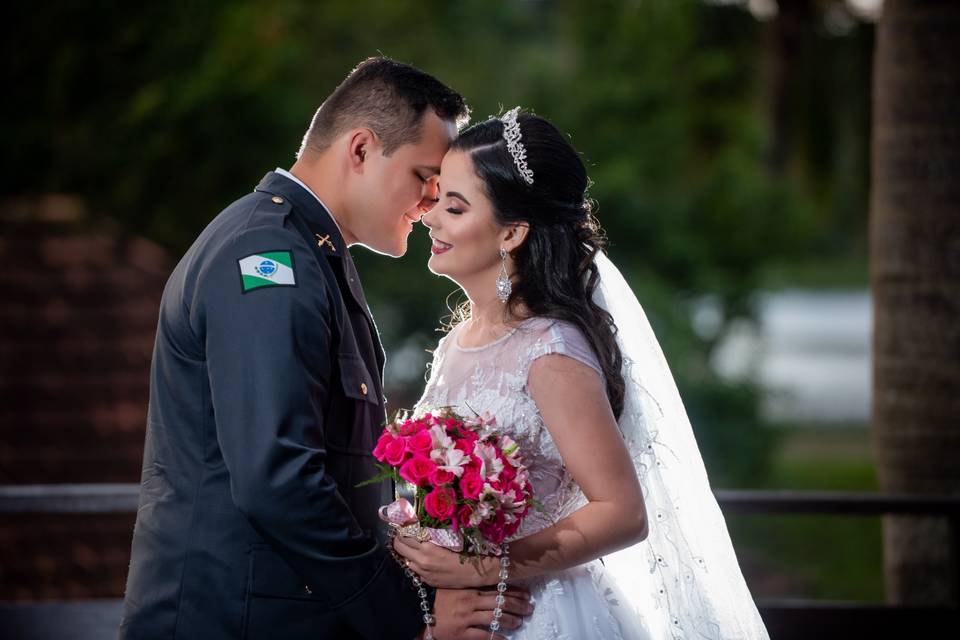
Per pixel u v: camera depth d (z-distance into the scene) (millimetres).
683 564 3629
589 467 3268
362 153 3572
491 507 3105
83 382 11594
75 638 5008
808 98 15297
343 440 3418
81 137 15406
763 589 15664
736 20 18562
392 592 3273
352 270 3617
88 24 15617
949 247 5812
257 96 15641
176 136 15461
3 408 11195
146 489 3445
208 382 3309
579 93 18609
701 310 19234
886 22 6020
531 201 3430
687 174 19234
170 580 3320
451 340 3744
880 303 6004
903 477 5906
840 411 28703
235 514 3283
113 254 13117
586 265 3502
